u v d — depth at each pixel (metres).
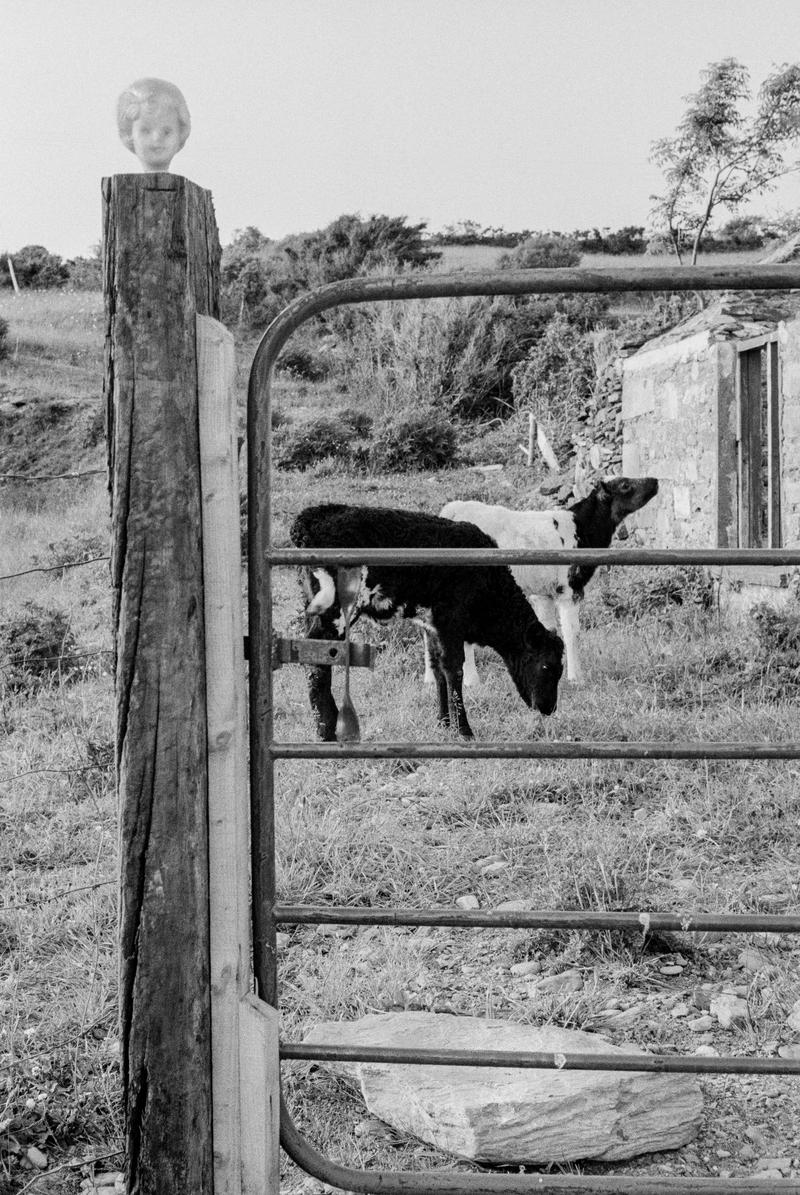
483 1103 2.63
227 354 2.07
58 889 4.18
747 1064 2.09
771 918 2.10
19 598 10.20
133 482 2.06
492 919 2.14
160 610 2.07
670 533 11.64
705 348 10.57
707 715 6.39
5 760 5.80
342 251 34.66
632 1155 2.64
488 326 24.38
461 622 6.68
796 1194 2.06
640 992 3.45
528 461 19.06
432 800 5.25
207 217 2.10
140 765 2.09
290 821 4.73
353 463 19.16
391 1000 3.39
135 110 2.02
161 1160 2.13
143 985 2.11
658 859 4.45
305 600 6.92
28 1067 2.92
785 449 9.28
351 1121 2.82
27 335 27.50
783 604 8.98
